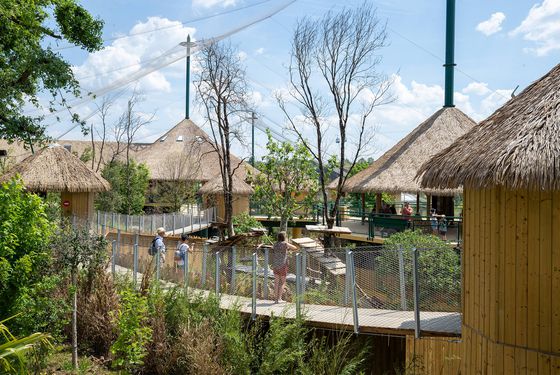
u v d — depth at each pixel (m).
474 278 10.09
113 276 15.25
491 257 9.46
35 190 25.89
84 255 12.98
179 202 45.44
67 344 13.80
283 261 14.43
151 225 28.92
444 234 22.30
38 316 11.30
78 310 14.03
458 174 9.38
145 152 52.12
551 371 8.68
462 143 10.25
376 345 13.30
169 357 12.53
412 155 27.53
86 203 27.64
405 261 13.54
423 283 13.29
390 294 13.33
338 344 11.73
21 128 19.02
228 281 16.11
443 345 11.70
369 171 28.77
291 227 37.72
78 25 19.56
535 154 8.25
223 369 12.12
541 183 8.06
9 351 7.25
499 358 9.25
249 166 50.75
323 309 13.40
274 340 11.98
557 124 8.53
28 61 18.36
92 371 12.59
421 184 10.43
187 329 12.91
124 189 41.81
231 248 17.81
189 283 15.37
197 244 20.94
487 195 9.62
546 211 8.77
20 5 17.52
